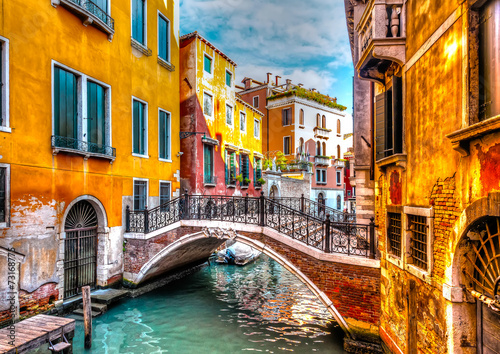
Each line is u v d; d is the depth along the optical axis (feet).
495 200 9.84
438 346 13.61
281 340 23.24
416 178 15.96
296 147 86.74
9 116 21.34
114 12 30.89
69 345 18.53
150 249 30.99
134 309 28.89
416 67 15.98
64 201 25.20
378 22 17.65
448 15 12.87
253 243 26.58
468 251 12.29
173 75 41.01
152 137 36.50
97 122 29.19
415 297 15.88
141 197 34.88
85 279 28.22
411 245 16.75
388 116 19.58
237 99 57.16
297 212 25.03
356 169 29.60
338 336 24.03
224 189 51.37
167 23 40.34
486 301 10.82
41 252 23.22
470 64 11.41
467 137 10.93
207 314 28.14
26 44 22.57
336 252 23.06
